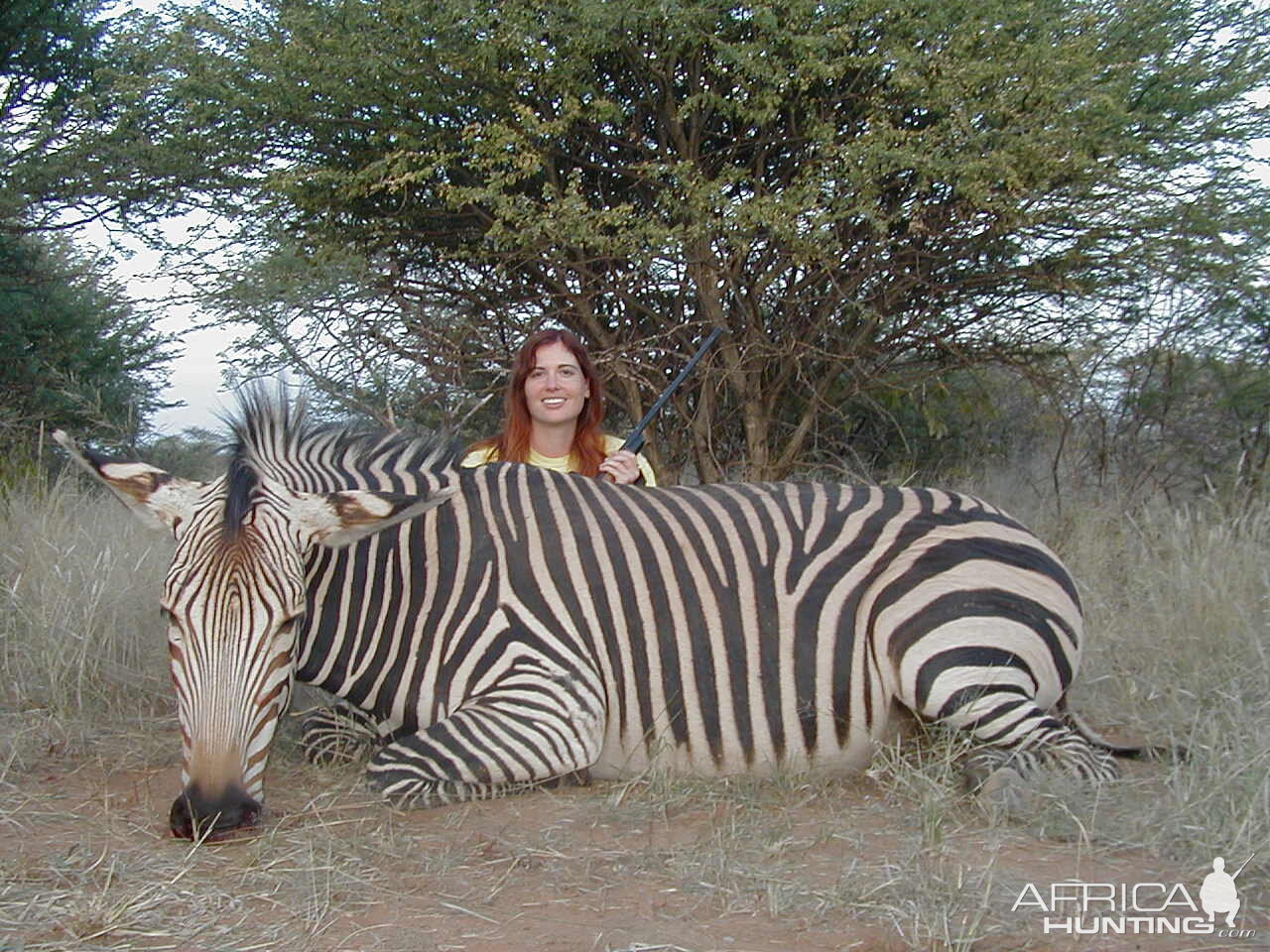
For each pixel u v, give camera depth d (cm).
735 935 268
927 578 380
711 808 351
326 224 1026
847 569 388
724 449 1098
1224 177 958
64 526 616
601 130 962
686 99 935
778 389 1021
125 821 339
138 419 1269
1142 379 1013
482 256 1017
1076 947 263
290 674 329
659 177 963
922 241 971
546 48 909
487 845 320
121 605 525
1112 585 628
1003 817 336
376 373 981
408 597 379
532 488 400
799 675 377
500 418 1109
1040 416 1126
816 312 1021
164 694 478
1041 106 885
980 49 913
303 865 301
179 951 258
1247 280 930
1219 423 985
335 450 411
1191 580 553
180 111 1060
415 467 417
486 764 353
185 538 320
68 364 1254
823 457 1117
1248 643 489
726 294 1020
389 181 904
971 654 367
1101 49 978
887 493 414
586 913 280
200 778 308
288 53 953
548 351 504
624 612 379
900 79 871
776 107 912
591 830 335
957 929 268
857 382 1038
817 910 279
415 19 927
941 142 895
